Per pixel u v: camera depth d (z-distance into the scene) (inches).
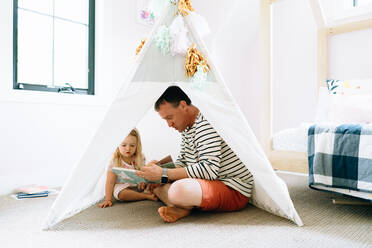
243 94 126.8
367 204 56.9
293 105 111.1
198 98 43.9
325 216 49.3
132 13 90.8
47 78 80.4
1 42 66.0
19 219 46.9
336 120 76.4
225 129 43.6
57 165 74.7
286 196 43.9
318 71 99.2
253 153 43.6
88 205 52.3
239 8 109.9
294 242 37.4
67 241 37.6
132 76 43.1
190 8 45.6
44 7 79.3
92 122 81.9
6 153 66.5
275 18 114.6
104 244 36.6
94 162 42.5
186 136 52.6
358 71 93.3
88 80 85.0
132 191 58.3
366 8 91.1
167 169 46.1
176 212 45.3
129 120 43.4
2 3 66.1
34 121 70.7
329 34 97.1
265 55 73.3
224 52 116.7
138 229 41.9
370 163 47.8
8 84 66.9
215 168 45.8
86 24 86.4
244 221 45.4
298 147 65.3
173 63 44.6
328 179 52.9
